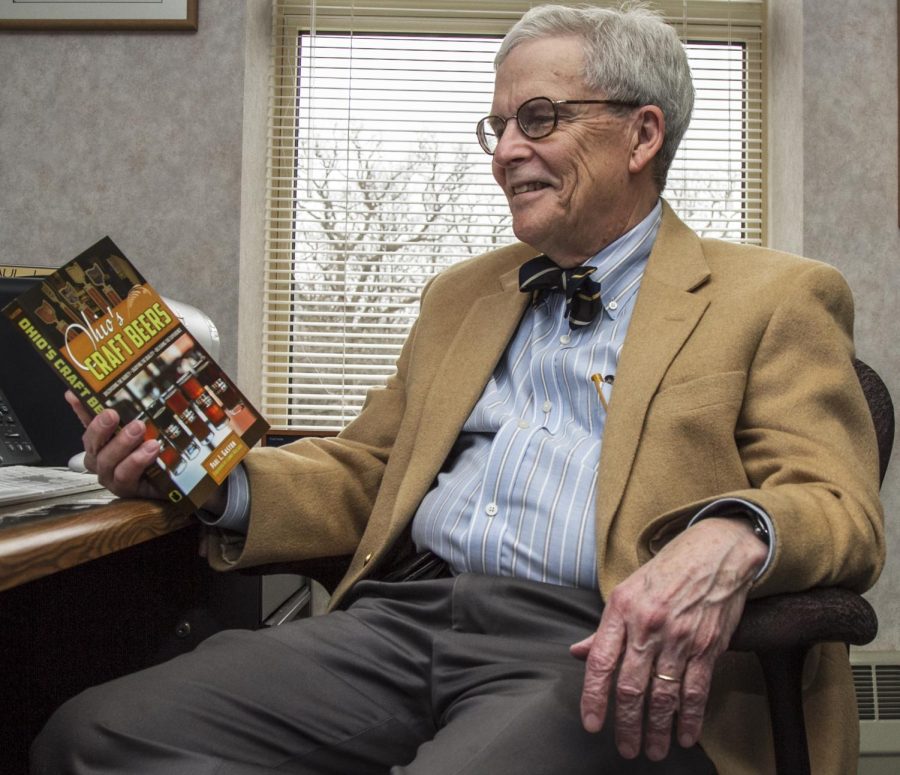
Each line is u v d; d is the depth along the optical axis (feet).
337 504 4.29
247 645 3.57
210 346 5.89
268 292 7.88
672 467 3.47
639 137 4.16
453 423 4.08
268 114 7.93
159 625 4.57
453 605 3.52
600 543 3.39
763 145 7.98
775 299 3.66
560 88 4.00
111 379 3.69
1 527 2.85
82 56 7.18
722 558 2.80
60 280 3.69
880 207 7.06
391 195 7.90
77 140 7.14
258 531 4.00
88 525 3.07
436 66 7.99
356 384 7.93
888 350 7.02
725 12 8.04
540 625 3.38
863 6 7.13
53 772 3.06
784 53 7.56
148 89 7.16
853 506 3.14
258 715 3.27
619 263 4.07
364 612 3.74
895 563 6.93
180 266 7.09
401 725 3.50
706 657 2.75
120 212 7.11
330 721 3.38
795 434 3.42
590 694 2.70
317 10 8.05
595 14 4.12
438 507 3.90
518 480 3.68
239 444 3.88
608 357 3.85
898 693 6.59
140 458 3.61
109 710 3.12
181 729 3.13
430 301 4.63
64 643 4.58
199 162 7.13
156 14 7.11
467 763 2.78
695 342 3.66
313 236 7.93
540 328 4.16
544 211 4.04
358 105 7.94
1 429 4.40
